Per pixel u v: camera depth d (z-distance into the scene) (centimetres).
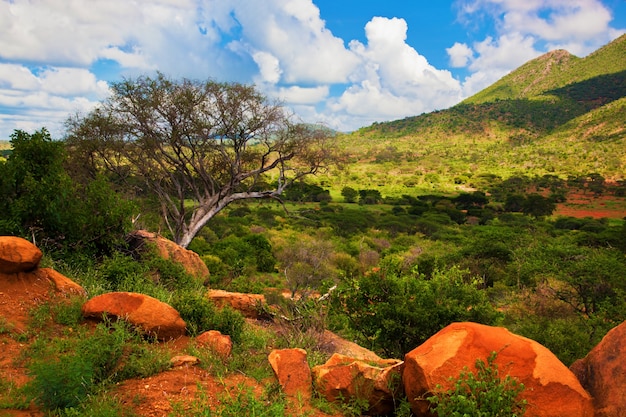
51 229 959
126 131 1830
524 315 1902
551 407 386
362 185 14612
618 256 2506
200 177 2039
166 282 1119
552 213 9638
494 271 2933
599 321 1524
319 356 730
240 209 6588
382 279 1048
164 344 625
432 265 2009
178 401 438
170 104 1812
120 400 423
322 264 2448
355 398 487
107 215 1059
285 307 1045
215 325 755
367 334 1045
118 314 614
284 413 421
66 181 984
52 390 385
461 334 442
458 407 372
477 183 14975
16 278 632
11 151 948
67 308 616
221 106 1855
